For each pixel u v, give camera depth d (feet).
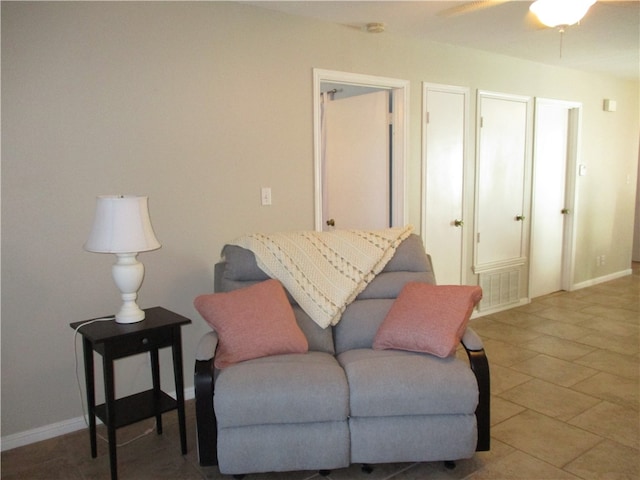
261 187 10.57
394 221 13.35
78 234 8.50
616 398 9.67
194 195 9.71
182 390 8.00
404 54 12.69
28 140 7.91
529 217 16.69
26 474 7.50
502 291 15.98
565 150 17.84
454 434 7.09
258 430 6.91
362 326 8.73
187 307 9.86
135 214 7.61
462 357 12.05
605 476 7.18
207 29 9.57
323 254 9.30
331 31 11.30
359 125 13.76
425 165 13.50
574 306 16.35
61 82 8.13
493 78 14.84
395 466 7.61
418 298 8.34
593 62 16.06
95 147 8.53
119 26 8.60
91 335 7.27
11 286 8.01
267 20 10.33
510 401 9.57
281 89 10.65
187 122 9.48
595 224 19.33
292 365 7.27
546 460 7.62
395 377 7.07
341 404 6.88
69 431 8.73
